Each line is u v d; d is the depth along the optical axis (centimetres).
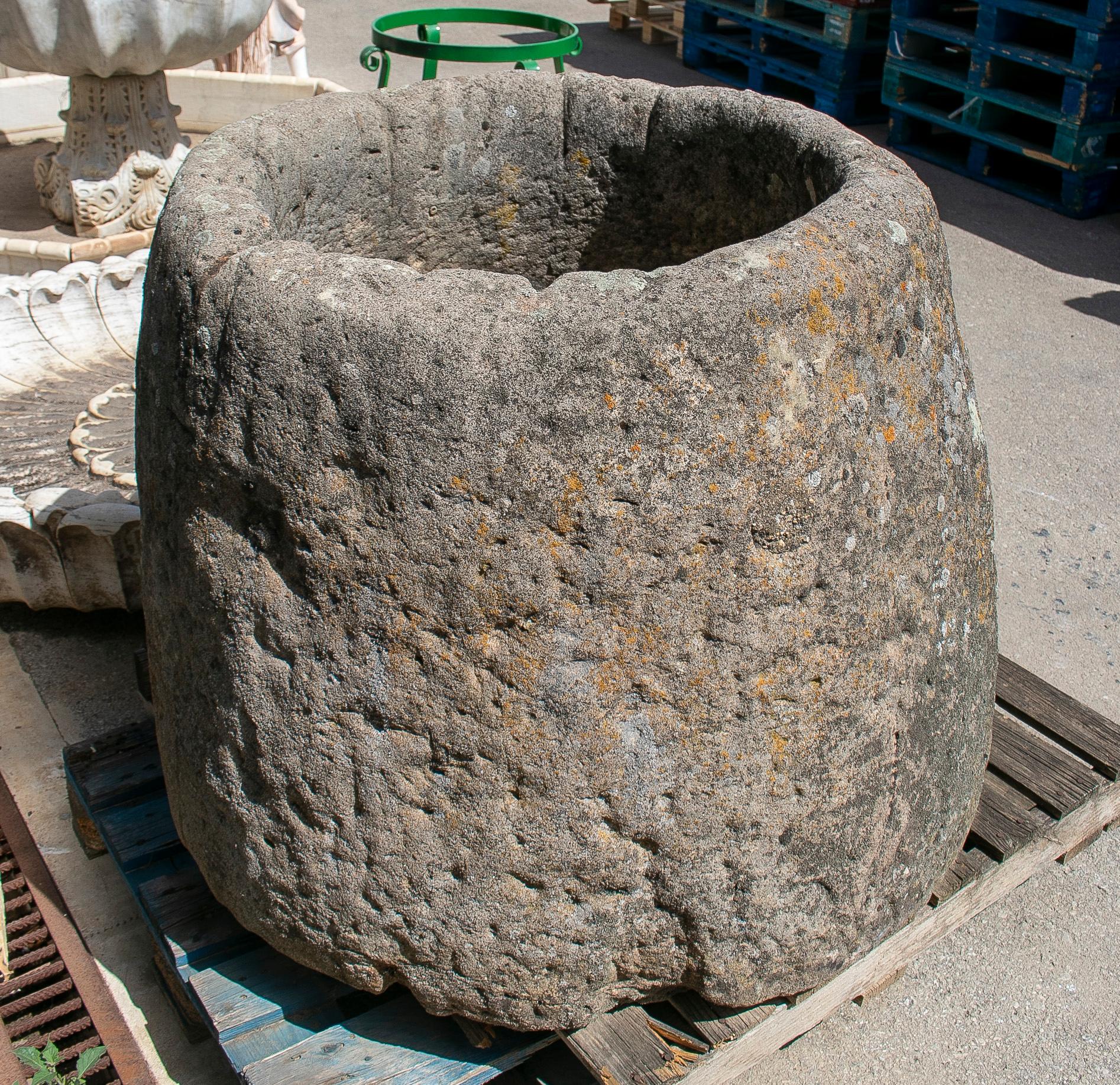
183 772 179
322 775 161
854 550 157
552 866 160
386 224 231
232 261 155
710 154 224
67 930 220
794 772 162
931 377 167
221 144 189
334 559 152
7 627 296
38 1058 193
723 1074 183
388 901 165
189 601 167
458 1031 184
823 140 195
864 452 155
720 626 151
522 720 152
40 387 356
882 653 164
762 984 174
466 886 162
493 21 415
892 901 182
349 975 175
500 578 147
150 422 169
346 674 156
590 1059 172
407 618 151
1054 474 369
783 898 168
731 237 233
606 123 232
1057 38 562
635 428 142
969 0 603
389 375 143
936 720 177
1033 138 568
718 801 159
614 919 165
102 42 388
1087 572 328
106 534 273
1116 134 549
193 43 407
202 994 187
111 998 207
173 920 196
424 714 154
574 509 144
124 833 214
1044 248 518
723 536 147
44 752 260
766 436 146
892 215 163
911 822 178
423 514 146
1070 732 234
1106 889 241
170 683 177
